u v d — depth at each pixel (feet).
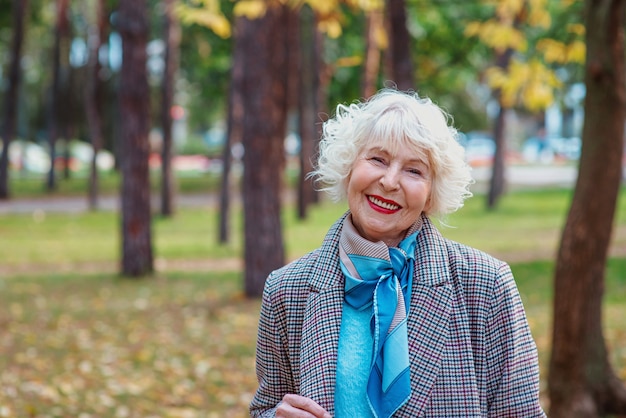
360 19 78.23
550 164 146.20
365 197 7.25
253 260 36.88
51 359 25.59
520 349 7.06
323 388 6.94
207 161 128.36
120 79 44.55
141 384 22.89
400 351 6.81
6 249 58.23
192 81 104.99
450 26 71.15
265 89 36.01
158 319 32.83
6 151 92.27
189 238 64.69
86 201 93.25
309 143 81.25
